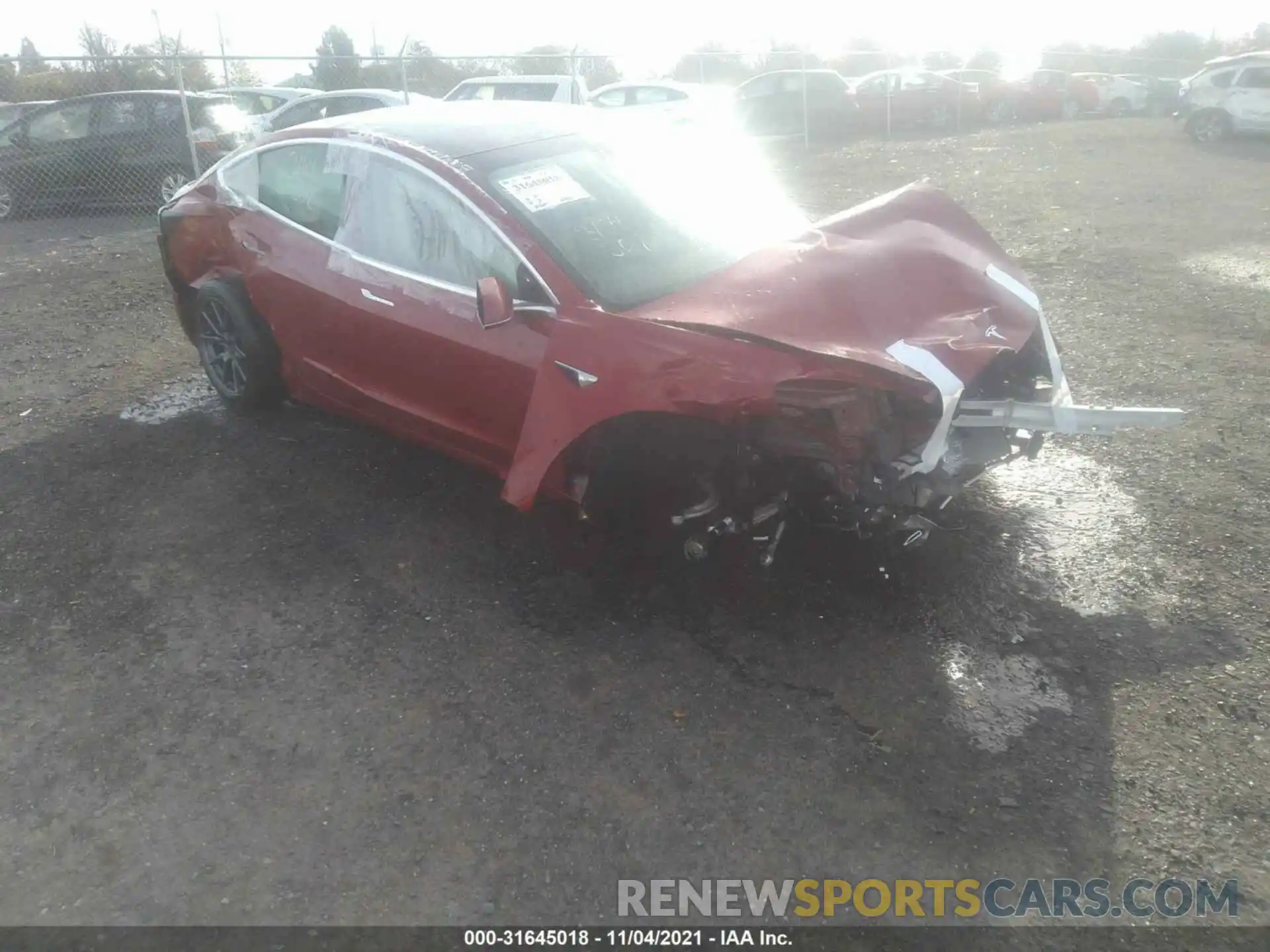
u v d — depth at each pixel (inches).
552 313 146.1
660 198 171.6
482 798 119.6
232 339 214.5
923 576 158.1
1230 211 443.5
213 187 213.8
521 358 149.2
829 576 158.7
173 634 150.9
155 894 108.4
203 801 120.6
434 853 112.6
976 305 149.1
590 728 130.0
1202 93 725.9
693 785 120.5
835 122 880.3
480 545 172.2
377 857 112.3
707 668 140.2
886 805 116.7
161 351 273.0
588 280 147.9
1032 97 983.6
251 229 199.9
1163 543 165.2
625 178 173.3
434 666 142.8
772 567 160.9
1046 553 163.8
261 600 158.7
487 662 143.2
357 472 198.5
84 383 249.8
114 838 115.6
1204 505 176.2
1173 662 137.8
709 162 191.2
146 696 138.2
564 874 109.7
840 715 130.5
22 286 348.5
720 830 114.3
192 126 499.2
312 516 183.0
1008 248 382.3
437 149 170.9
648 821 115.7
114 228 470.6
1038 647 141.8
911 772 121.2
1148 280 325.4
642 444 139.4
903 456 131.0
